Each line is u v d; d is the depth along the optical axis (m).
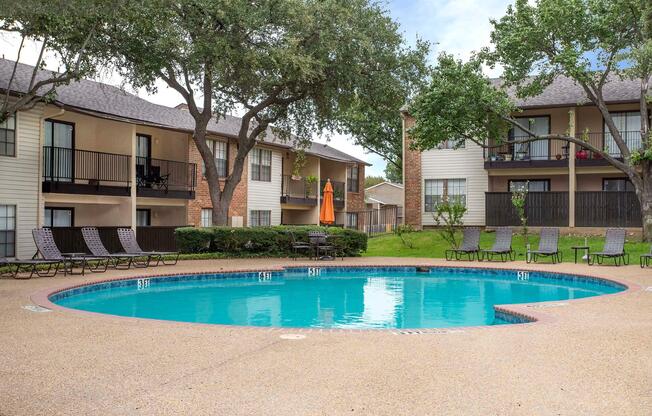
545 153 25.34
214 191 21.48
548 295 12.91
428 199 27.25
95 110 19.02
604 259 18.48
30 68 19.86
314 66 19.19
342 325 9.27
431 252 22.16
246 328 7.14
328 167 35.94
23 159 17.05
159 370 5.06
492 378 4.84
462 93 20.23
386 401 4.20
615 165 21.36
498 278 16.31
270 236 20.42
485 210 25.02
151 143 23.47
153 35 17.62
